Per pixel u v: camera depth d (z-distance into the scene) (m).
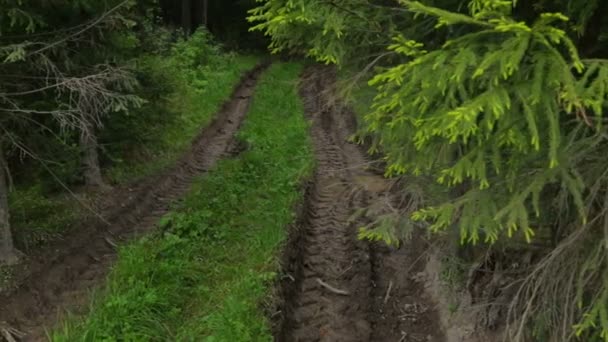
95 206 7.69
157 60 9.98
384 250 7.38
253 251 6.33
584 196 3.13
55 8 5.82
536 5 3.00
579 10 2.94
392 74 2.52
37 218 6.96
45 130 6.76
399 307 6.11
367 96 3.98
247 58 26.64
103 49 6.43
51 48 5.59
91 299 5.16
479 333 4.74
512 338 3.71
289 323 5.66
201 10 29.97
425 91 2.58
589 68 2.37
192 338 4.58
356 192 9.13
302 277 6.80
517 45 2.33
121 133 8.65
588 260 2.85
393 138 3.46
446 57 2.50
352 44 3.66
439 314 5.51
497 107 2.26
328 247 7.68
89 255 6.28
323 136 13.74
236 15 31.02
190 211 7.47
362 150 12.46
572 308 2.97
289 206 8.02
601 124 2.70
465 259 5.12
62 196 7.85
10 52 5.29
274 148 11.62
